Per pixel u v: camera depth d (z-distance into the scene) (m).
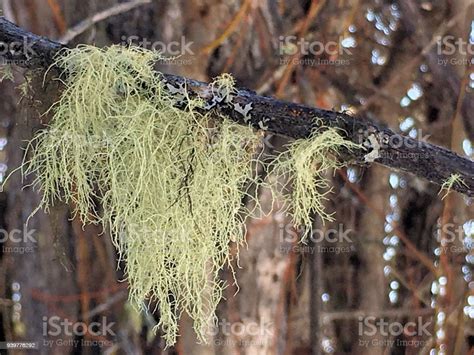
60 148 0.54
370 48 0.89
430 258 0.97
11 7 0.72
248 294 0.75
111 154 0.52
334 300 0.99
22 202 0.78
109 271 0.78
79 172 0.52
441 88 0.91
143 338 0.79
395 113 0.90
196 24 0.72
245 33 0.74
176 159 0.53
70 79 0.52
